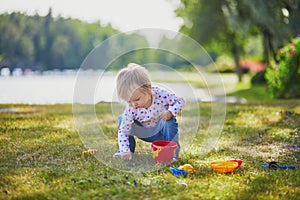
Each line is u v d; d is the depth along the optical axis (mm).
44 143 3426
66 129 4117
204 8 13906
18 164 2771
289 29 9984
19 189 2266
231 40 14680
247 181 2420
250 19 11023
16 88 12008
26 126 4266
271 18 10109
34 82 14930
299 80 8219
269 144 3502
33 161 2861
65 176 2500
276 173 2584
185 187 2303
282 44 10195
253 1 10219
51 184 2354
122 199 2111
